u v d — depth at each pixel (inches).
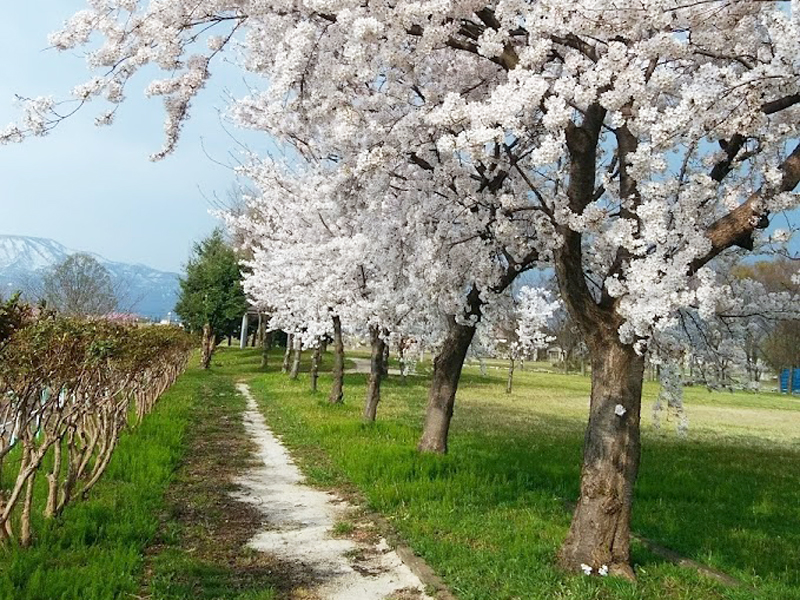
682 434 365.4
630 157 182.9
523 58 204.8
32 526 208.8
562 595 191.3
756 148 235.5
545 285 505.4
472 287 374.6
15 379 185.5
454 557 221.0
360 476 331.6
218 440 463.8
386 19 214.8
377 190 324.8
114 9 237.6
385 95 282.5
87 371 229.3
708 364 377.7
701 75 193.3
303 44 226.8
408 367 683.4
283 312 781.3
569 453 466.3
